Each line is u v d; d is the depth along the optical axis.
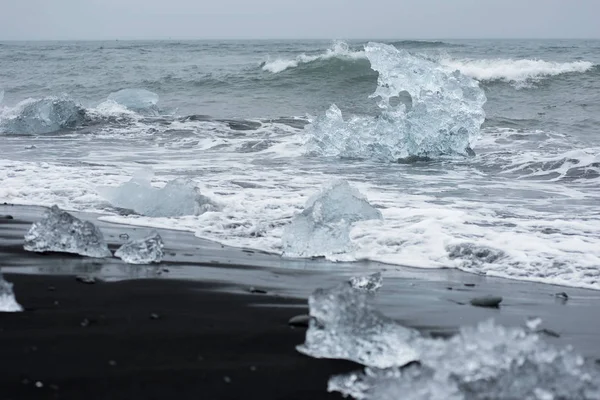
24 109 15.84
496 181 10.12
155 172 10.21
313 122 12.91
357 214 6.92
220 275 5.01
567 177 10.38
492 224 7.00
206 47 65.50
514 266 5.64
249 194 8.43
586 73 24.83
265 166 11.18
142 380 2.93
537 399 2.38
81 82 26.97
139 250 5.29
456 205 8.08
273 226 6.84
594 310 4.55
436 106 12.41
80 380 2.89
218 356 3.27
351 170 10.94
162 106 20.64
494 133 14.76
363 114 19.03
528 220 7.24
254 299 4.36
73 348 3.27
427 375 2.62
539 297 4.86
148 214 7.39
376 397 2.67
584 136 14.81
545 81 24.23
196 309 4.07
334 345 3.32
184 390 2.86
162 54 48.59
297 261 5.69
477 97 12.62
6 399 2.67
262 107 20.28
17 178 8.98
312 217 6.14
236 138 14.29
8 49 59.50
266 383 2.97
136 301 4.16
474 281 5.26
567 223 7.04
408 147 12.34
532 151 12.66
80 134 14.97
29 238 5.39
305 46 67.75
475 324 4.07
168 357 3.22
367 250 6.04
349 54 26.56
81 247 5.33
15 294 4.17
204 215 7.26
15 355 3.14
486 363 2.52
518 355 2.53
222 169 10.70
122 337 3.47
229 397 2.81
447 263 5.73
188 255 5.66
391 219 6.99
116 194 7.77
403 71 12.77
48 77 29.25
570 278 5.37
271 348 3.41
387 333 3.34
